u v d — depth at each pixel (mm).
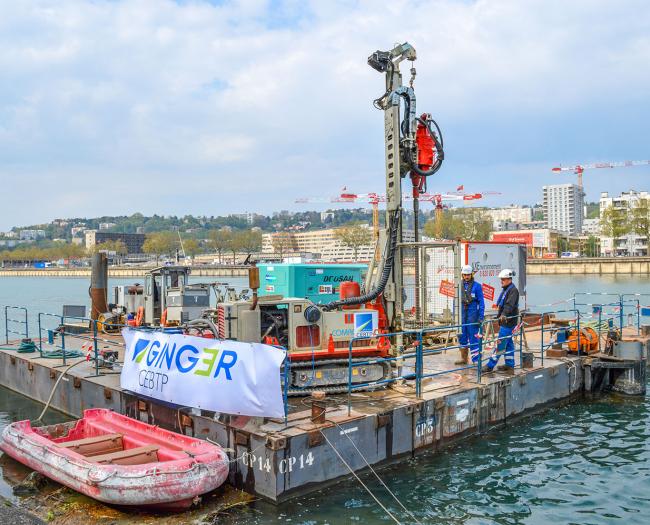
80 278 165000
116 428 10211
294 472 8703
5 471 10086
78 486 8398
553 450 11352
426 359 14906
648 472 10344
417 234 14750
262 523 8109
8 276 188750
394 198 13367
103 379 13094
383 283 12688
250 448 8859
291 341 10797
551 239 159875
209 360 9617
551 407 14297
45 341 19219
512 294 13469
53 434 10383
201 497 8672
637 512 8852
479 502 9070
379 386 11539
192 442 9117
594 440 11961
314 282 17766
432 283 18953
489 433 12312
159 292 19797
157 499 8008
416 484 9609
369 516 8461
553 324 20109
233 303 10484
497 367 13820
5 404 15289
